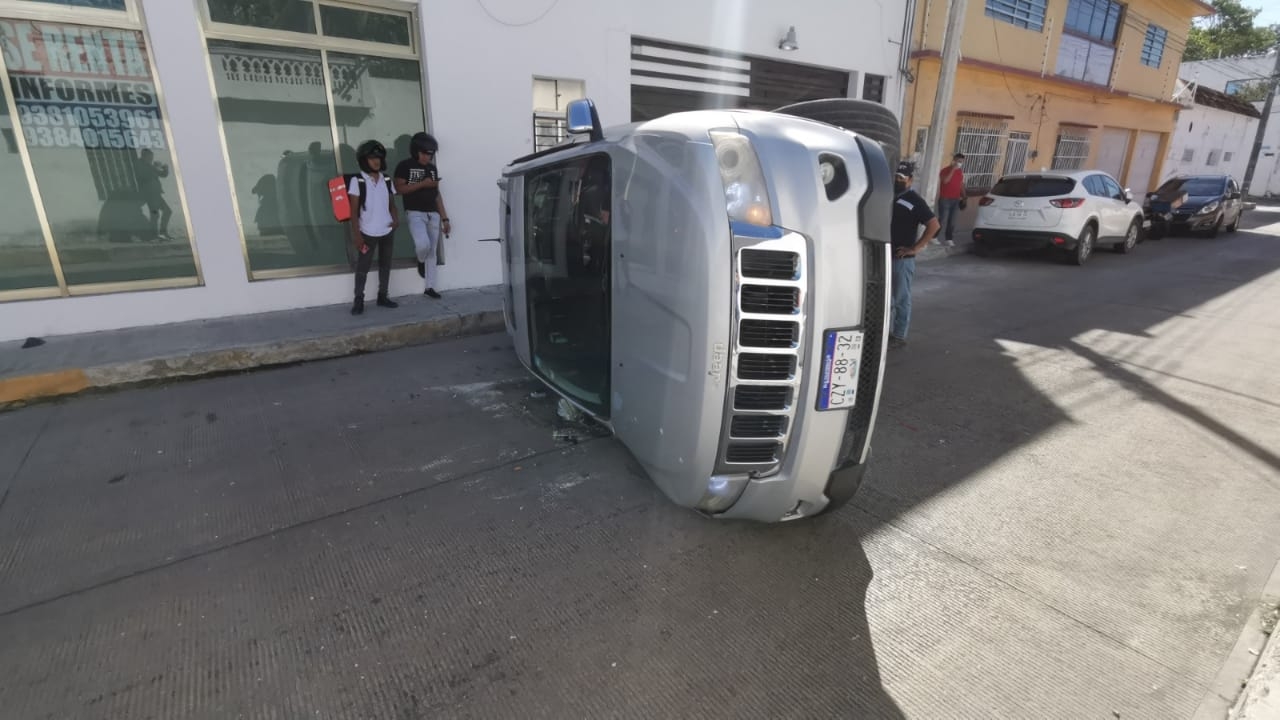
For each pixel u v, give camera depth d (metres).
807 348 2.56
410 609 2.52
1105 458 3.92
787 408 2.65
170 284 5.80
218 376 5.11
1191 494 3.49
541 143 7.75
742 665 2.27
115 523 3.08
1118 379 5.33
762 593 2.66
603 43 7.84
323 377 5.12
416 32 6.59
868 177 2.58
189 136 5.61
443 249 7.14
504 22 6.98
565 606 2.55
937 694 2.16
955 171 12.10
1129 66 18.58
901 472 3.72
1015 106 15.03
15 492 3.35
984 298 8.41
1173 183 16.23
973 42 13.53
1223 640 2.41
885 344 2.79
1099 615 2.54
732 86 9.67
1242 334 6.72
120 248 5.56
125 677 2.18
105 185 5.43
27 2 4.92
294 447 3.89
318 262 6.55
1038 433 4.27
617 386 3.25
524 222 4.38
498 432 4.13
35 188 5.18
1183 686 2.19
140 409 4.45
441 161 6.90
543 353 4.35
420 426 4.21
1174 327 7.00
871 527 3.15
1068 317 7.43
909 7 11.92
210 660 2.25
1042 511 3.31
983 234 11.52
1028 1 14.45
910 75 12.37
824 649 2.36
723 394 2.60
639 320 2.96
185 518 3.12
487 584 2.67
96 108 5.29
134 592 2.60
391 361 5.53
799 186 2.46
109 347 5.11
